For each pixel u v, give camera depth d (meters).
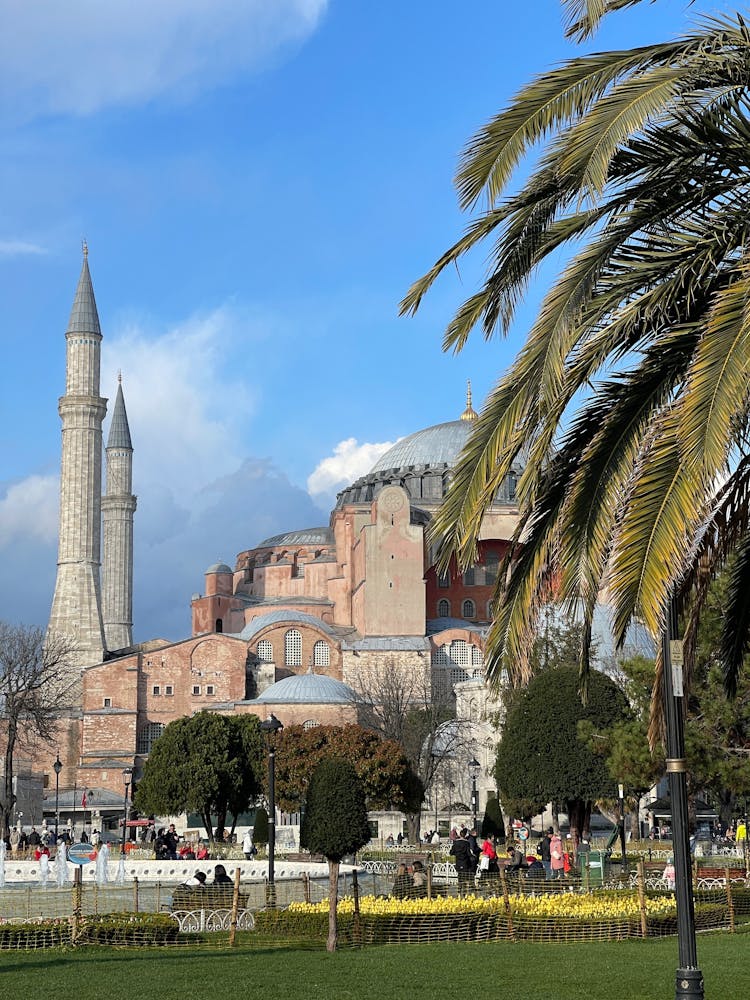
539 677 61.44
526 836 60.72
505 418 11.80
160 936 25.84
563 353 11.53
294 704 110.06
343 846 23.98
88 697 118.62
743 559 16.47
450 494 12.18
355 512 131.25
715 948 24.19
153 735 119.56
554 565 13.01
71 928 25.36
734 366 10.30
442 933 26.47
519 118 11.67
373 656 115.69
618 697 59.12
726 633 16.89
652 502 10.65
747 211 12.24
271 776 39.00
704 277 12.48
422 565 119.25
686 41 11.77
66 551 128.88
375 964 22.14
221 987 19.14
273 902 33.09
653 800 86.12
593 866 39.94
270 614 126.94
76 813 108.31
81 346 131.62
